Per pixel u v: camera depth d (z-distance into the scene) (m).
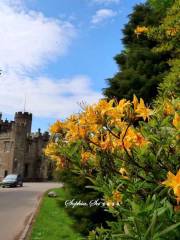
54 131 2.99
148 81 13.66
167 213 2.08
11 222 14.26
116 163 2.74
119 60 16.56
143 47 15.75
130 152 2.62
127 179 2.53
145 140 2.47
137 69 14.90
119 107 2.51
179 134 2.38
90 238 2.97
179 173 1.87
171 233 2.05
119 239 2.32
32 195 28.91
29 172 72.19
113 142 2.64
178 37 7.17
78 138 2.75
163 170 2.49
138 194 2.53
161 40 7.69
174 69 6.17
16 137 70.81
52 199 23.17
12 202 22.58
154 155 2.49
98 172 2.97
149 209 2.09
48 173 73.12
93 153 2.82
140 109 2.50
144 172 2.56
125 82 14.08
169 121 2.50
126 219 2.23
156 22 14.51
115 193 2.58
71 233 11.24
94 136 2.79
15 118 71.88
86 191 10.98
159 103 3.03
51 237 10.74
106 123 2.55
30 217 15.76
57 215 15.38
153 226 1.98
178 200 1.98
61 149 2.97
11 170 69.88
